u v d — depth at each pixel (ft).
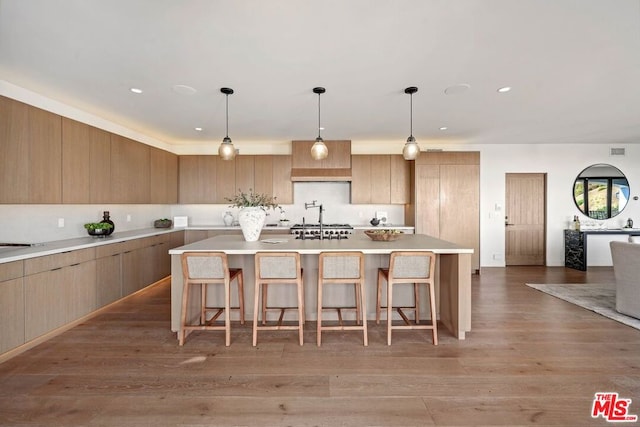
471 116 13.62
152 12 6.18
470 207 17.95
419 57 8.12
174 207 20.01
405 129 15.96
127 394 6.52
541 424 5.61
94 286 10.99
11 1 5.77
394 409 6.05
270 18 6.40
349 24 6.63
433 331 8.87
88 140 11.91
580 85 10.08
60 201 10.62
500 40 7.29
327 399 6.37
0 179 8.67
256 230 11.02
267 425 5.64
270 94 10.79
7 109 8.86
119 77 9.32
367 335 9.46
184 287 8.86
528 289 14.74
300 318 8.79
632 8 6.06
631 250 10.64
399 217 20.01
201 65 8.55
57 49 7.64
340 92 10.61
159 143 18.44
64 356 8.14
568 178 19.95
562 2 5.90
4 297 7.84
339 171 18.22
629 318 10.74
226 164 19.02
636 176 19.93
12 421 5.70
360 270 8.73
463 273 9.19
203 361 7.91
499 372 7.38
